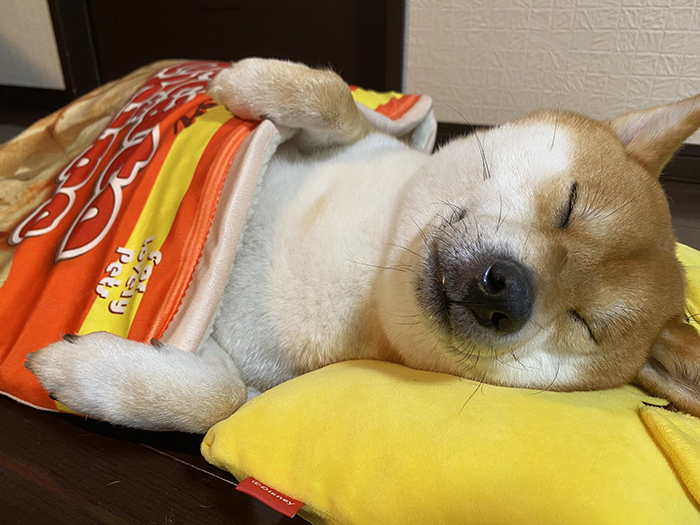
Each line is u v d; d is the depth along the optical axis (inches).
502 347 10.3
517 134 12.4
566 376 11.4
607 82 29.0
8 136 33.3
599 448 8.9
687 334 11.8
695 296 14.4
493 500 8.3
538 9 28.5
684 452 9.0
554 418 9.6
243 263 12.9
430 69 31.8
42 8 37.3
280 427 10.1
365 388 10.6
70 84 39.0
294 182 13.7
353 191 13.2
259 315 12.7
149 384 10.3
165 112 14.6
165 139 13.6
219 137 13.0
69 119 19.3
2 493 10.5
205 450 10.4
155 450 11.8
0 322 12.2
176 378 10.6
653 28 27.2
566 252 10.6
